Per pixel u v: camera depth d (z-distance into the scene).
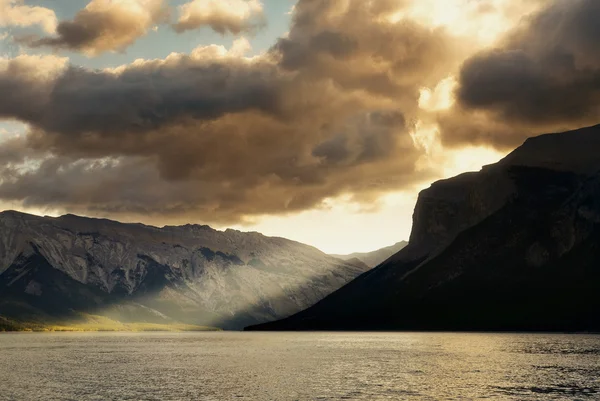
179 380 142.50
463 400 109.06
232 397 115.62
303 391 122.06
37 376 153.75
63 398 115.88
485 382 132.25
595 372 148.50
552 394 114.81
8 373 161.88
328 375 149.88
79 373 161.12
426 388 124.25
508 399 109.69
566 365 165.88
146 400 112.69
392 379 139.88
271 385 131.88
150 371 165.75
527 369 156.62
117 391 124.50
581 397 111.19
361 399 111.75
